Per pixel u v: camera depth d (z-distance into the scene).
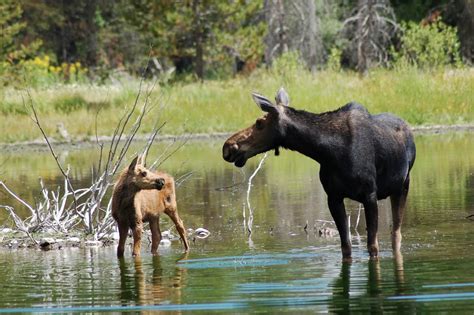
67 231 39.69
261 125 31.06
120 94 99.62
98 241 37.91
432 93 90.69
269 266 31.16
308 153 31.33
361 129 31.44
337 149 31.16
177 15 119.81
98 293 27.84
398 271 29.41
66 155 74.31
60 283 29.50
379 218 40.47
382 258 31.75
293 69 103.25
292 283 28.30
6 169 64.75
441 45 114.81
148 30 120.81
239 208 44.88
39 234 39.16
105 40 155.00
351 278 28.69
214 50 126.94
